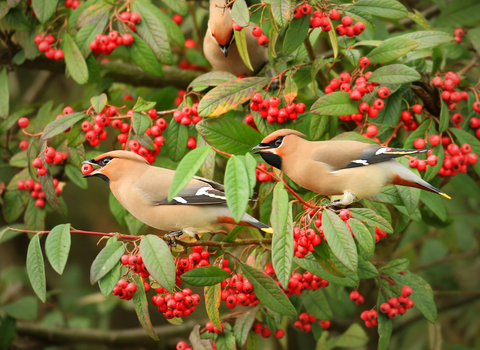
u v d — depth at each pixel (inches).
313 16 244.2
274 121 254.5
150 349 445.4
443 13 348.8
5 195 314.3
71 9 323.9
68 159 303.6
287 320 358.6
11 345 407.5
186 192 223.6
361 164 227.9
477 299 437.4
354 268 194.7
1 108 325.1
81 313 478.3
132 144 253.9
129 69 375.9
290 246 190.1
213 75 272.4
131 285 220.1
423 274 447.2
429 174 245.6
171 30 298.8
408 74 235.1
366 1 260.2
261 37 256.4
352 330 328.8
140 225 291.4
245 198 166.7
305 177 233.5
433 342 374.9
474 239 427.5
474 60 313.0
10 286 485.1
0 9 300.4
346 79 249.0
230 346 250.5
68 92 555.8
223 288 233.9
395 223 303.1
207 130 243.0
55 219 569.3
